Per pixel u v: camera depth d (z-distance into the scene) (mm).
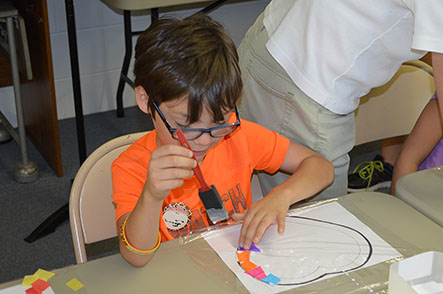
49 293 817
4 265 1914
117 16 2775
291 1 1279
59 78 2764
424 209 1004
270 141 1214
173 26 989
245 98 1429
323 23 1148
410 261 801
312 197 1366
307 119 1280
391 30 1081
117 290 826
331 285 832
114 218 1145
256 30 1397
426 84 1574
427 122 1455
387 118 1581
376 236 937
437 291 793
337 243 921
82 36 2736
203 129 942
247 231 942
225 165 1174
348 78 1195
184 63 924
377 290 822
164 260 885
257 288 828
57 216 2098
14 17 2137
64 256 1969
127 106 2996
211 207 941
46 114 2299
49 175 2406
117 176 1064
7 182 2352
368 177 2160
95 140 2678
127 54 2635
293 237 939
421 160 1483
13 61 2135
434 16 895
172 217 1102
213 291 822
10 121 2742
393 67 1202
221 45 978
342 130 1300
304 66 1215
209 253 904
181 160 830
